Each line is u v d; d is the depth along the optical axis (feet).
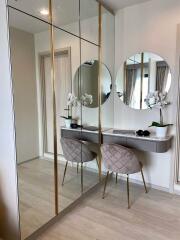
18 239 5.64
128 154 7.46
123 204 7.92
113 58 9.89
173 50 8.23
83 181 8.59
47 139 6.77
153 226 6.59
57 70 7.03
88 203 8.03
